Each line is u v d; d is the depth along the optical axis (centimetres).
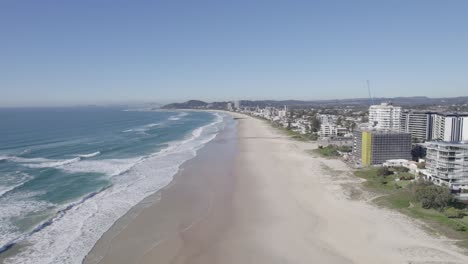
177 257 3328
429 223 4106
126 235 3762
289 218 4356
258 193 5434
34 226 3900
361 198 5144
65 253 3294
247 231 3959
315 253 3409
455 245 3522
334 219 4300
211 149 9781
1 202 4703
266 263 3228
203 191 5497
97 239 3622
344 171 7006
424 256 3294
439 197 4569
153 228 3981
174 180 6122
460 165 5672
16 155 8219
